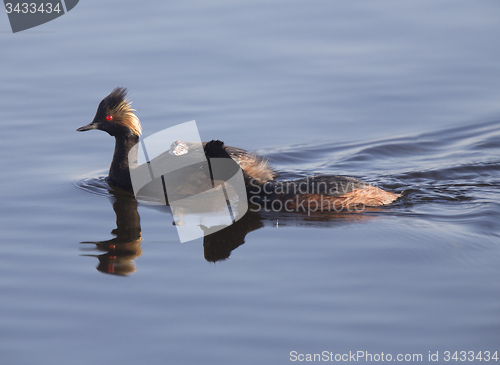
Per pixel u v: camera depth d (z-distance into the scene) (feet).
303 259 58.65
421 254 59.06
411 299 51.06
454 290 52.21
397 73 117.80
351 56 122.72
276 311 49.93
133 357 44.86
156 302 51.72
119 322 49.03
